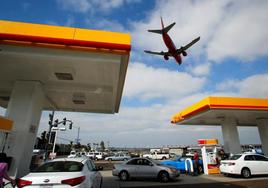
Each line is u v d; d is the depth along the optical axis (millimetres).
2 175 4652
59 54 7641
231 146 19734
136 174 12414
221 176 14266
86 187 5055
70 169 5355
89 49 7465
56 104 15195
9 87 11438
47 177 4637
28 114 9594
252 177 13281
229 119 20594
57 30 7492
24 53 7473
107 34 7680
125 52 7582
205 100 16531
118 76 9352
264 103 16781
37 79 10148
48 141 20484
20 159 8867
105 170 19734
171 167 12531
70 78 9984
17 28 7309
